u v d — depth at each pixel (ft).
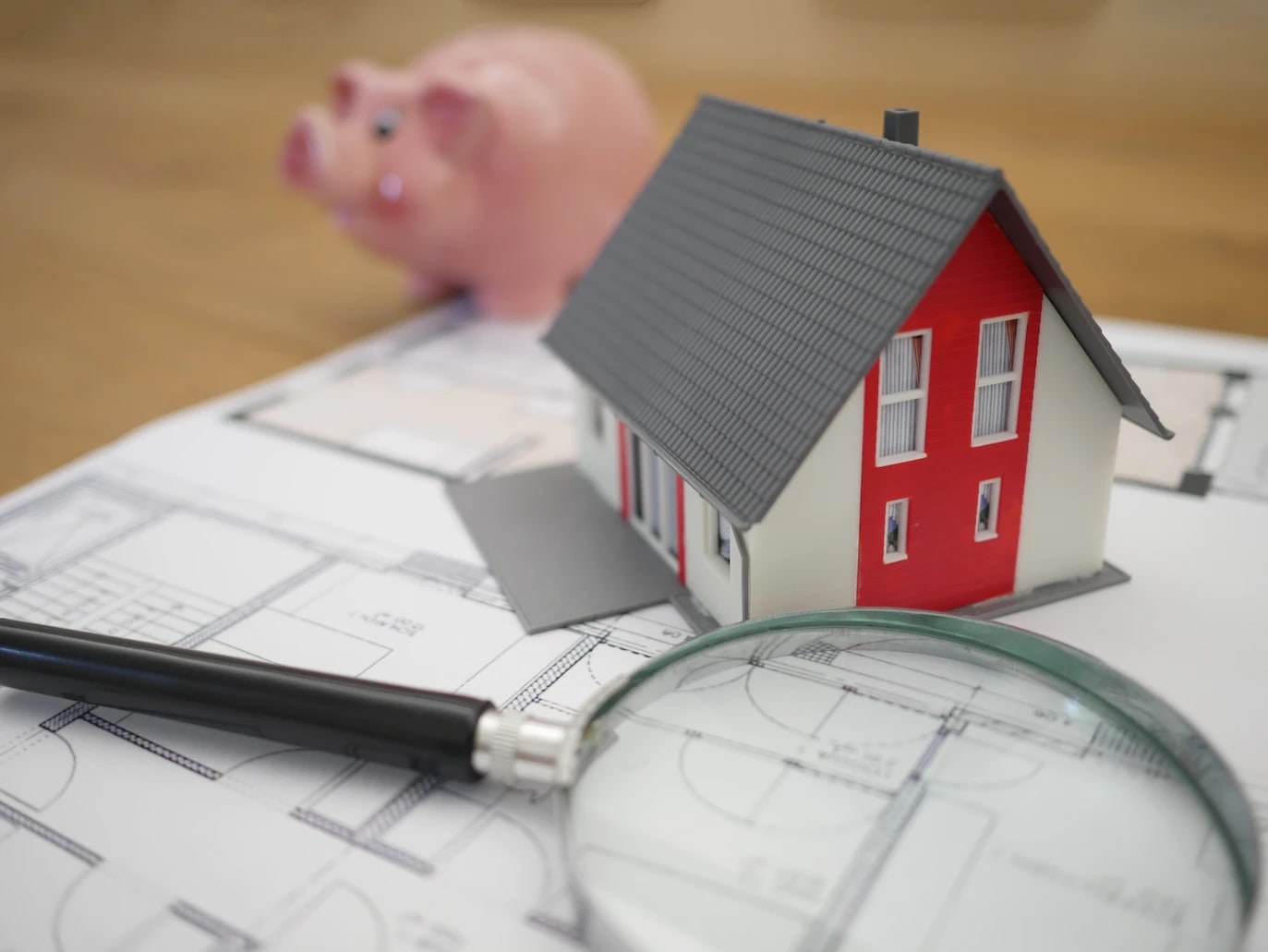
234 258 5.77
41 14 10.77
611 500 3.50
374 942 2.03
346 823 2.29
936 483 2.74
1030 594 2.99
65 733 2.57
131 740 2.55
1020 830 2.09
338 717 2.33
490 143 4.53
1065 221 5.42
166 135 7.90
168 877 2.18
